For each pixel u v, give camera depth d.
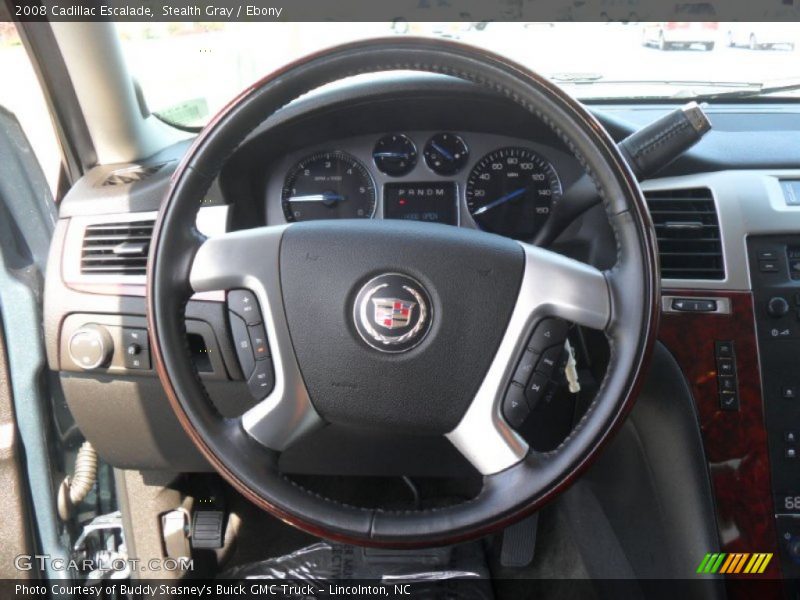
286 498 0.99
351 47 0.96
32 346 1.51
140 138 1.61
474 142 1.46
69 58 1.45
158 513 1.75
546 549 1.73
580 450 0.94
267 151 1.43
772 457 1.36
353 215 1.50
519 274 1.01
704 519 1.36
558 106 0.94
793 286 1.35
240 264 1.05
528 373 1.01
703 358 1.36
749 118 1.62
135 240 1.41
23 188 1.59
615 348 0.97
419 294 1.01
